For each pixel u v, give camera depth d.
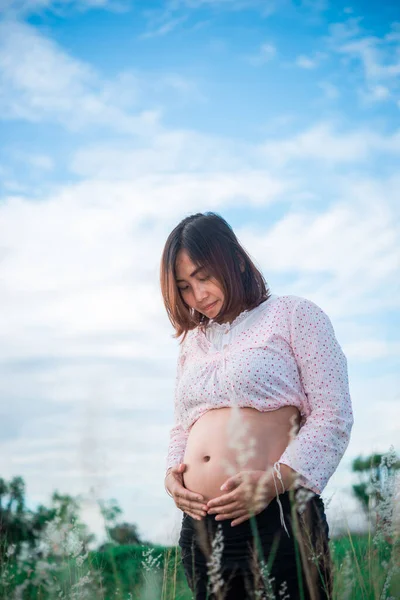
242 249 2.74
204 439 2.46
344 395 2.41
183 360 2.81
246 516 2.23
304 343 2.45
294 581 2.19
